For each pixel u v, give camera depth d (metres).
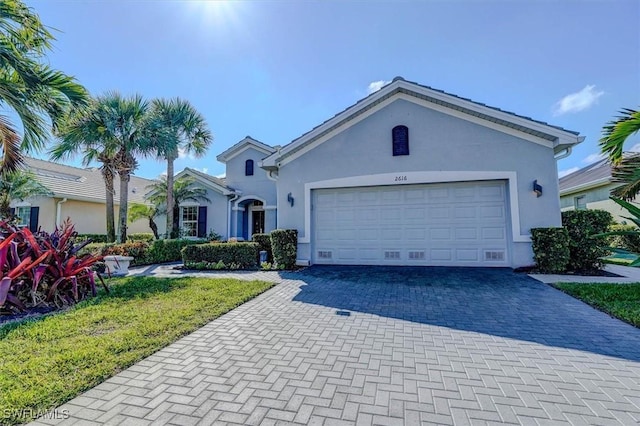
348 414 2.65
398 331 4.57
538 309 5.50
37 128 7.35
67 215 17.11
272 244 10.67
